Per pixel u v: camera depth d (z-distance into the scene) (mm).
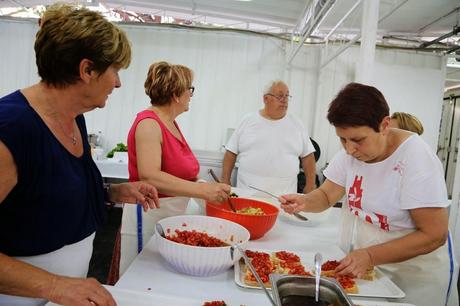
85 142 1028
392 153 1219
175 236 1273
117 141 4797
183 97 1653
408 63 4664
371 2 1967
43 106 850
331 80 4609
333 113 1146
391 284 1159
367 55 1997
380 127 1133
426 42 4512
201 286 1062
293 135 2914
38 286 755
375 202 1275
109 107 4730
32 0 4508
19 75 4727
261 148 2898
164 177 1419
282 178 2918
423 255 1264
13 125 760
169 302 925
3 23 4648
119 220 4266
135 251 1580
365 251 1170
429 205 1127
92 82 848
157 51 4645
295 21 4270
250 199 1814
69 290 760
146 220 1562
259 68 4648
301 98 4664
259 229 1490
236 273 1122
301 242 1535
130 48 918
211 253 1065
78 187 923
